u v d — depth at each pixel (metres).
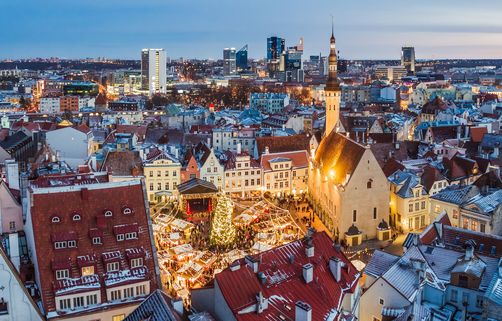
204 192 164.88
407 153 197.75
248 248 128.25
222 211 133.12
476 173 161.75
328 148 172.00
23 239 89.38
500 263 82.94
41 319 76.25
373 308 85.62
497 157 180.75
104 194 87.19
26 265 83.56
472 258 85.69
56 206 83.94
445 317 79.19
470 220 126.81
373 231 146.25
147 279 82.31
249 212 150.38
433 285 84.50
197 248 132.62
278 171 190.25
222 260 116.44
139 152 180.50
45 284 78.38
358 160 143.62
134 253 83.38
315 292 79.00
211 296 75.88
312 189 177.75
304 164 193.88
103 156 192.88
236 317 69.56
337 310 77.69
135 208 87.81
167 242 128.38
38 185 103.38
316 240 91.06
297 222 162.88
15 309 75.56
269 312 72.38
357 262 116.25
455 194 133.88
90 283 79.44
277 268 80.25
